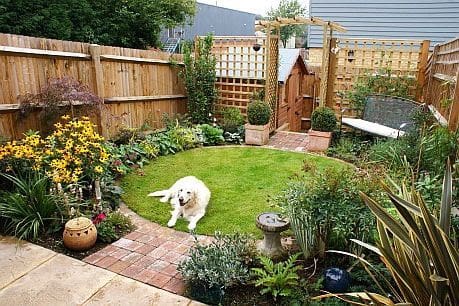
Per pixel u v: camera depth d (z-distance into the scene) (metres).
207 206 4.12
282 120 8.66
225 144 7.07
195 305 2.48
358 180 2.81
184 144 6.59
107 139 5.76
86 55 5.35
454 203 2.83
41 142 3.96
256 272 2.66
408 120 6.12
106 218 3.54
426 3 10.22
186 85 7.42
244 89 7.64
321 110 6.52
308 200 2.73
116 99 5.96
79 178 3.90
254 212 3.96
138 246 3.27
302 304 2.40
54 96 4.60
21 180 3.63
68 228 3.09
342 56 7.93
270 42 7.20
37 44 4.62
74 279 2.74
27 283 2.67
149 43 11.81
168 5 11.87
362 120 7.14
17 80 4.46
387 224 1.70
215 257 2.63
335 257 2.91
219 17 19.94
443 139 3.61
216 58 7.59
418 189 2.95
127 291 2.62
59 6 9.19
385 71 7.62
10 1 8.43
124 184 4.75
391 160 4.89
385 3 10.54
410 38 10.63
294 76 9.25
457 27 10.16
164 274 2.84
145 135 6.31
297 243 3.05
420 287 1.66
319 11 11.11
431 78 6.99
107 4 10.50
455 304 1.55
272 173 5.30
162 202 4.22
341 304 2.32
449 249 1.49
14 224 3.37
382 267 2.58
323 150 6.50
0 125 4.36
